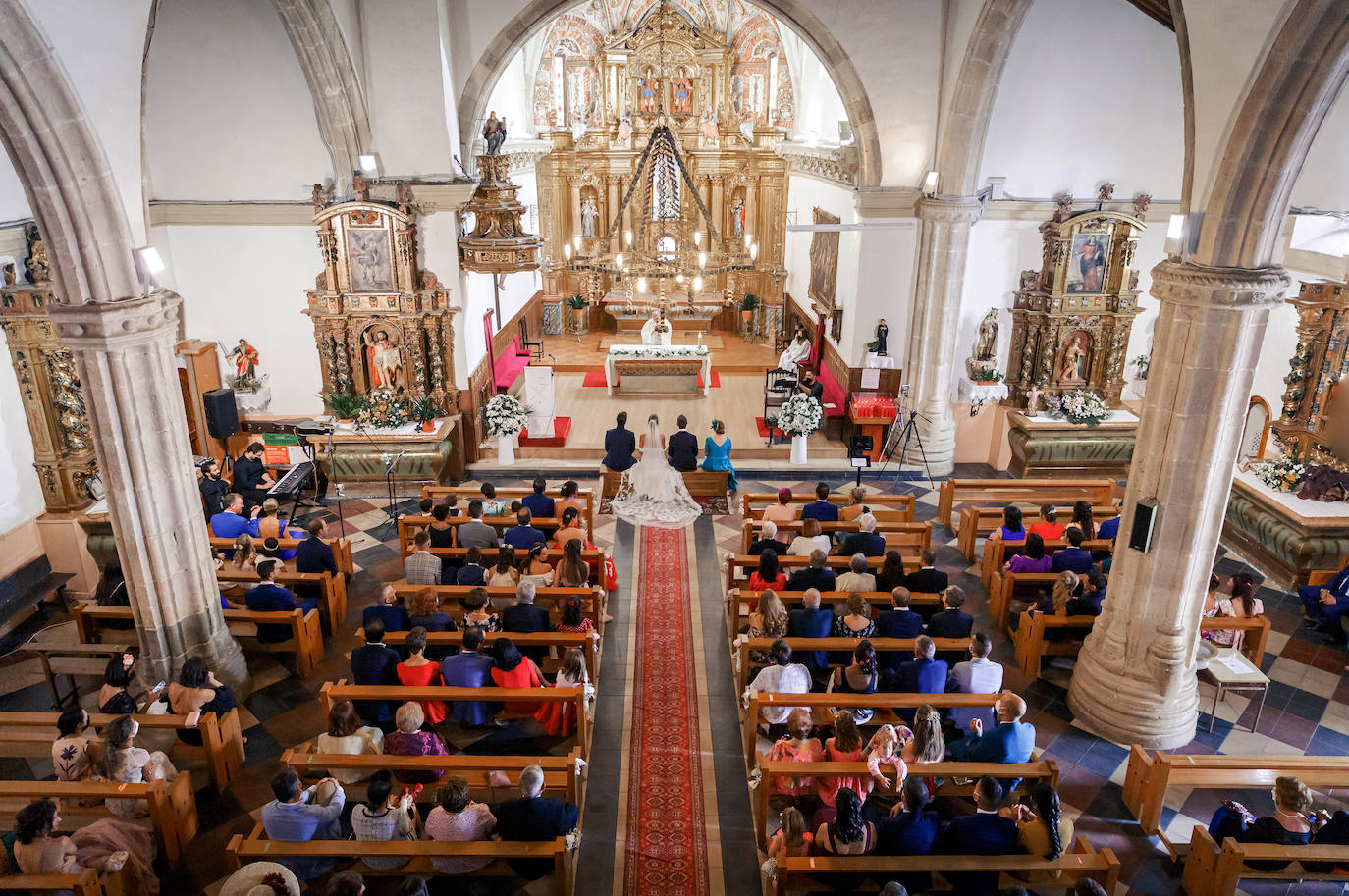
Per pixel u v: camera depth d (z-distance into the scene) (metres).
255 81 14.07
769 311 24.17
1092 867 6.10
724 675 9.81
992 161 15.30
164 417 8.52
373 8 13.62
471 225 16.53
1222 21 7.31
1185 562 8.39
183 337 15.56
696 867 7.22
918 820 6.23
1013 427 15.96
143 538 8.58
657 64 23.50
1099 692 9.05
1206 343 7.79
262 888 5.33
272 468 14.39
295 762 6.95
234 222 14.97
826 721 8.18
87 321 7.80
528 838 6.30
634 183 21.28
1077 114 15.09
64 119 7.31
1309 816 7.08
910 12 14.19
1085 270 15.36
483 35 14.54
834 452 16.53
